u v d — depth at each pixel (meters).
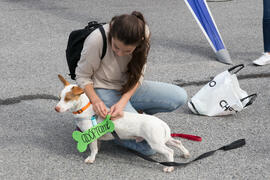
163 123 2.84
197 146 3.32
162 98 3.30
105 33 2.74
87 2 7.95
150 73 4.88
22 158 3.11
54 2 7.88
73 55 3.02
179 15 7.33
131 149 3.13
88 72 2.91
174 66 5.12
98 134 2.88
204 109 3.89
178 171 2.95
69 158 3.13
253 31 6.50
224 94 3.81
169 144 3.09
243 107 3.84
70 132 3.56
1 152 3.19
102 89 3.04
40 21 6.74
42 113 3.90
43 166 3.01
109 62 2.87
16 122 3.71
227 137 3.48
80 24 6.64
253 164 3.06
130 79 2.92
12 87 4.38
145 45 2.70
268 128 3.63
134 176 2.89
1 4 7.58
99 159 3.11
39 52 5.50
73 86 2.81
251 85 4.59
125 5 7.80
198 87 4.56
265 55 5.11
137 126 2.83
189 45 5.92
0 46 5.69
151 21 6.96
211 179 2.86
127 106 3.08
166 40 6.09
